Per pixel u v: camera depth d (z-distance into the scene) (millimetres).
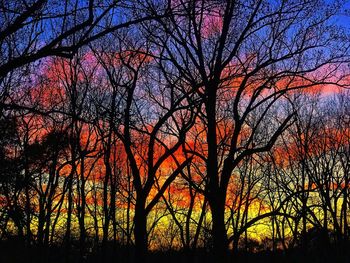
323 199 31828
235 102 16281
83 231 29344
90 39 6691
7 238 22562
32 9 6375
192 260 21656
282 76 16562
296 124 32312
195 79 17625
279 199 33688
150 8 12266
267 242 35594
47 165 17641
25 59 6277
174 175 11906
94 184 34094
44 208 26312
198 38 16297
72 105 22406
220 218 15219
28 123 19516
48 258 27875
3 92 16875
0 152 14219
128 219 31078
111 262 29406
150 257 29281
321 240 30234
